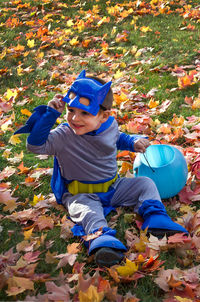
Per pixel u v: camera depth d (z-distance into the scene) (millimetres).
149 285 2031
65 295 1901
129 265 1993
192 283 2014
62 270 2129
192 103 4238
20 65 5391
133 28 6719
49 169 3207
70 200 2576
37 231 2480
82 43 6176
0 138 3758
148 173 2723
